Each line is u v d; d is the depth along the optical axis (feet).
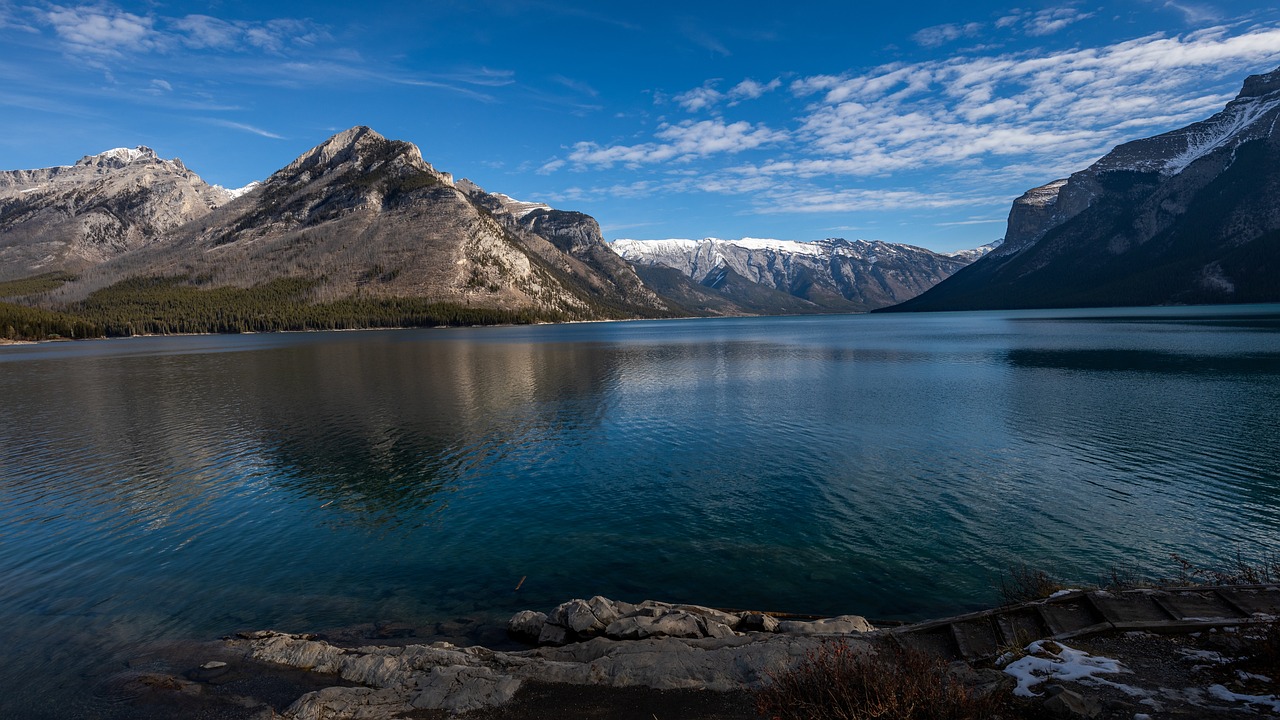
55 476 113.19
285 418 166.30
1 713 44.60
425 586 68.18
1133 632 41.91
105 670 50.65
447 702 43.09
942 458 113.39
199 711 44.39
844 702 33.35
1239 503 84.89
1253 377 189.57
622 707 40.88
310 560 75.51
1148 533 75.97
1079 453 112.98
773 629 54.39
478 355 382.22
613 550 76.54
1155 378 195.52
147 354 439.63
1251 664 35.45
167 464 120.57
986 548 73.31
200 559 76.02
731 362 303.89
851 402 174.29
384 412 173.78
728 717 38.65
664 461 117.39
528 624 57.11
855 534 78.95
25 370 323.16
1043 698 34.14
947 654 43.93
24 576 71.31
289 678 48.83
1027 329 506.07
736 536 79.77
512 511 91.71
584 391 211.00
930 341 410.93
